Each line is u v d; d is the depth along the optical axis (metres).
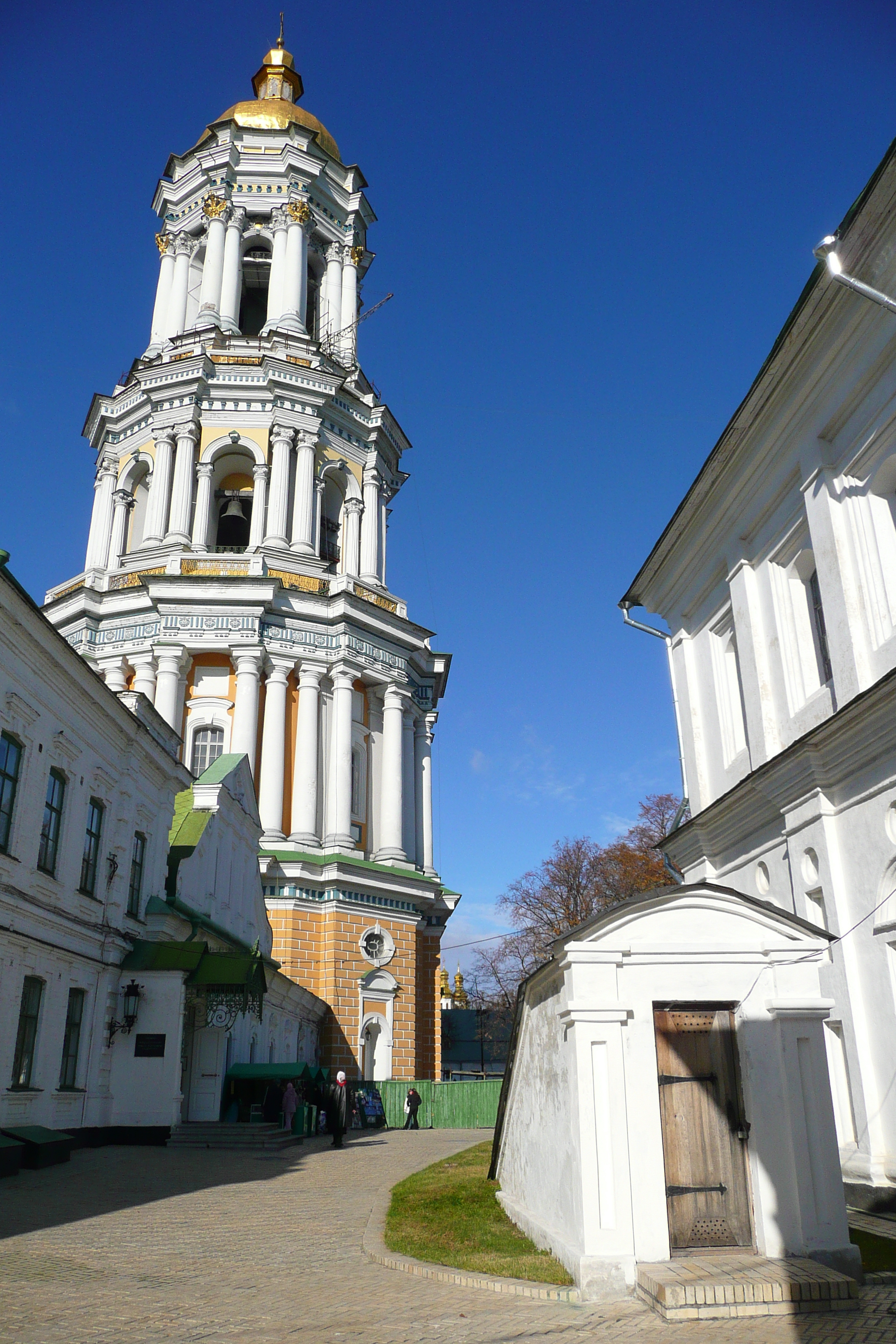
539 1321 7.59
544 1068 10.73
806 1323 7.33
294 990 32.38
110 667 41.38
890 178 11.80
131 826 23.31
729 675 19.73
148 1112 21.62
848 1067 13.48
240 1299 8.47
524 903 68.31
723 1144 9.12
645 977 9.26
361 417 48.00
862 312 13.49
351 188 51.84
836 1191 8.80
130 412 46.59
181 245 49.97
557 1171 9.84
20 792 18.08
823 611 14.90
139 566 42.78
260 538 43.44
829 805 14.45
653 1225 8.64
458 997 88.81
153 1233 11.49
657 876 62.19
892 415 13.49
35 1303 8.12
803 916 14.97
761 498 17.33
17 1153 15.90
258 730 41.03
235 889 31.92
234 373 45.12
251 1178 17.05
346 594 42.41
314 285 52.00
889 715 12.70
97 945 21.39
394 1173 18.28
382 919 40.28
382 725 44.62
